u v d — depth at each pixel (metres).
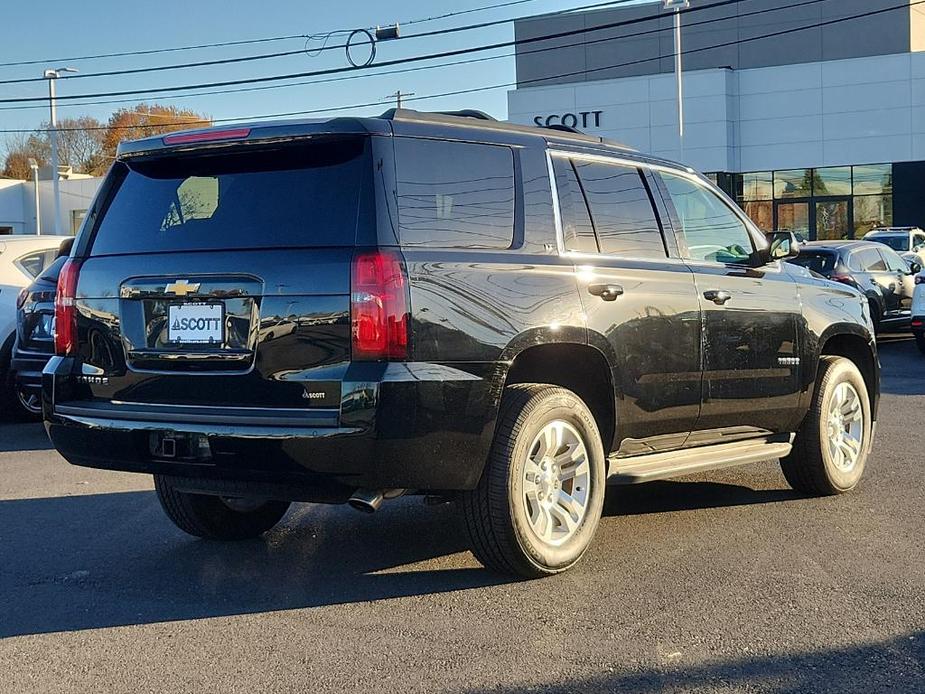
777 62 43.12
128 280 4.90
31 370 9.52
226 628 4.48
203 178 4.92
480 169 4.96
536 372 5.31
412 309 4.42
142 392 4.84
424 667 4.00
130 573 5.35
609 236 5.51
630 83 38.06
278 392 4.48
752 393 6.20
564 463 5.12
